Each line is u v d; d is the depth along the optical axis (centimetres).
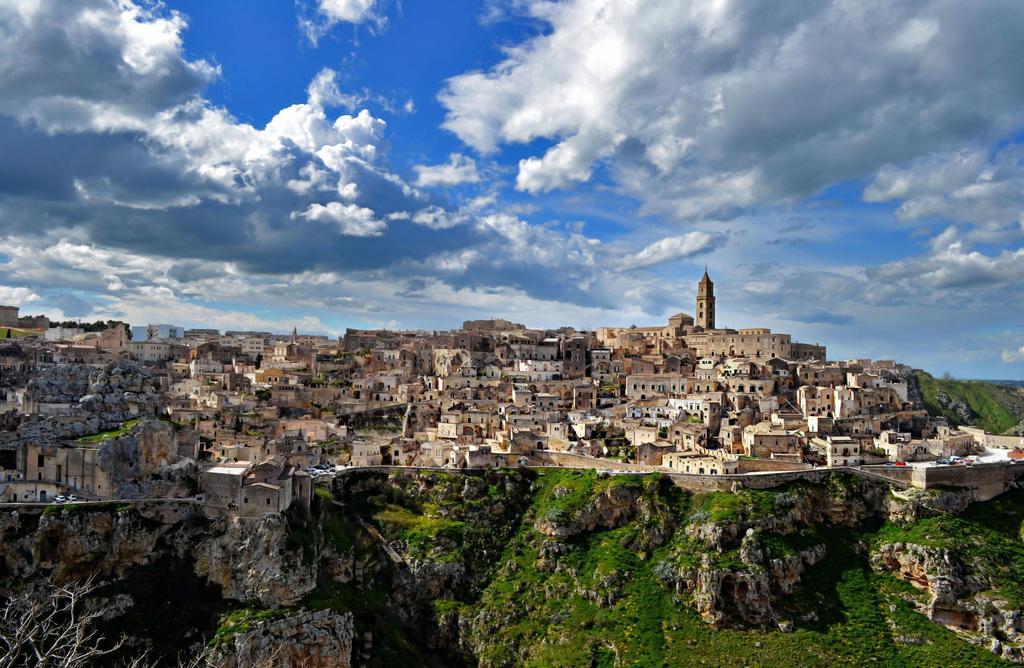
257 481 16838
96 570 15738
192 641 15000
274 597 15725
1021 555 19362
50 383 19612
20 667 13038
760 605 17988
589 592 19312
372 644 17325
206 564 16088
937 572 18612
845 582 19112
